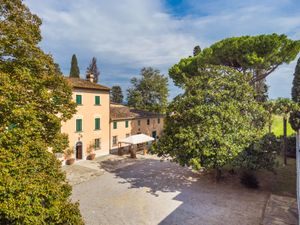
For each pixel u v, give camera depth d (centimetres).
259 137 1458
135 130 3347
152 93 4897
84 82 2636
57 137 1002
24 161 696
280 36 1833
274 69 2062
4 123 738
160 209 1244
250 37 1911
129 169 2139
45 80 953
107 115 2805
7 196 591
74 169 2105
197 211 1207
